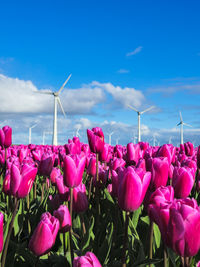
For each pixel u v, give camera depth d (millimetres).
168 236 2004
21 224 4371
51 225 2762
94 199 5418
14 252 3383
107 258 3576
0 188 6785
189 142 8211
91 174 4961
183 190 3457
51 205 4848
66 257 3449
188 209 1935
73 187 3686
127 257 3414
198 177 5504
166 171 3182
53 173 5684
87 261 2010
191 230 1906
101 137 4730
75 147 6043
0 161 6984
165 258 2580
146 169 4027
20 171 3211
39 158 7156
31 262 3322
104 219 4609
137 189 2631
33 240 2680
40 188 7477
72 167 3588
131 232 3873
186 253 1948
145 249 3457
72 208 3840
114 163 5492
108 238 3629
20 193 3166
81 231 4066
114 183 3928
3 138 6879
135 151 5539
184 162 5406
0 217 2463
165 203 2199
